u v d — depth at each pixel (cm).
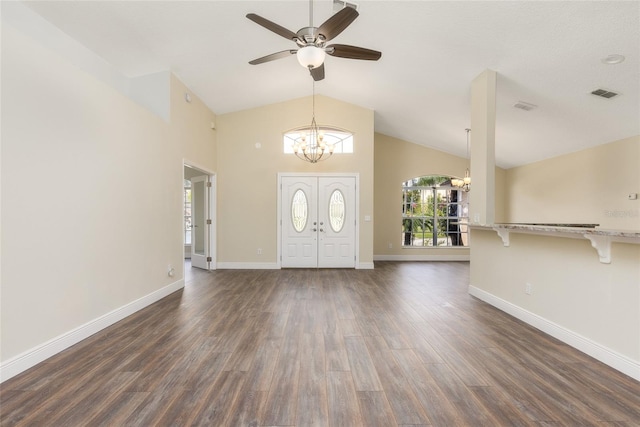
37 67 236
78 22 334
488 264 405
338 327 314
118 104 332
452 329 310
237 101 604
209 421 171
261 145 652
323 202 655
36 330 235
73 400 189
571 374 221
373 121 665
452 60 402
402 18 348
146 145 387
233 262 651
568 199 604
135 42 377
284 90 597
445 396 195
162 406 184
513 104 470
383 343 276
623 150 492
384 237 815
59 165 256
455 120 604
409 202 834
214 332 301
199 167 561
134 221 363
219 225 651
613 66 337
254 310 370
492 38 342
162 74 449
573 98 416
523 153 671
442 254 816
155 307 382
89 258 290
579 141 542
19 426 166
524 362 240
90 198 291
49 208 247
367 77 518
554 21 298
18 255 221
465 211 827
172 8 327
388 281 539
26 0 297
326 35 277
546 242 301
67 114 265
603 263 240
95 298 298
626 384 208
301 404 186
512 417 174
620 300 226
